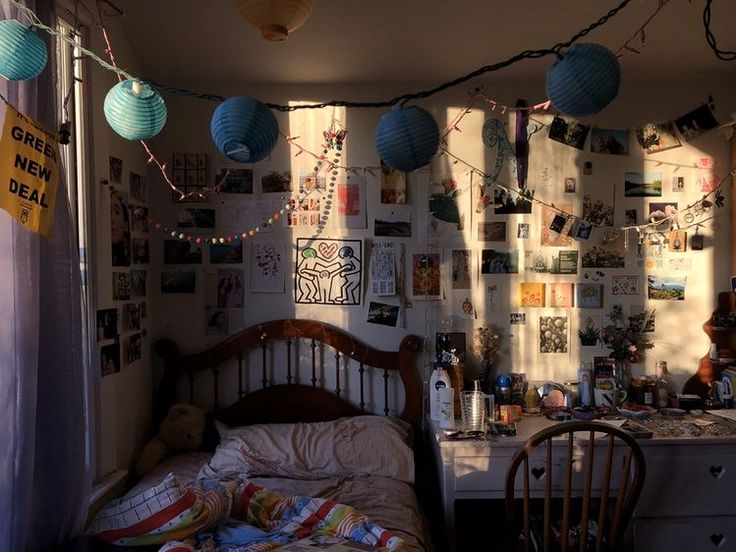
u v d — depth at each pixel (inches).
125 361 93.6
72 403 64.3
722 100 105.5
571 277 106.7
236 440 94.3
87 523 75.7
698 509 87.0
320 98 106.4
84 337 72.9
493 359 106.7
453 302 106.7
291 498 71.5
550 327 106.7
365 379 107.3
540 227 106.4
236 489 72.8
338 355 106.3
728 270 106.2
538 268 106.4
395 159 53.0
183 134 106.0
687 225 106.2
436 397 96.0
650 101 106.0
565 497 75.7
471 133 106.1
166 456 99.0
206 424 103.9
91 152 82.6
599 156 106.3
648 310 106.5
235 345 105.5
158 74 103.5
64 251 63.7
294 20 46.9
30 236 57.7
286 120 106.4
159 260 106.4
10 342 55.4
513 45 97.5
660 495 86.7
